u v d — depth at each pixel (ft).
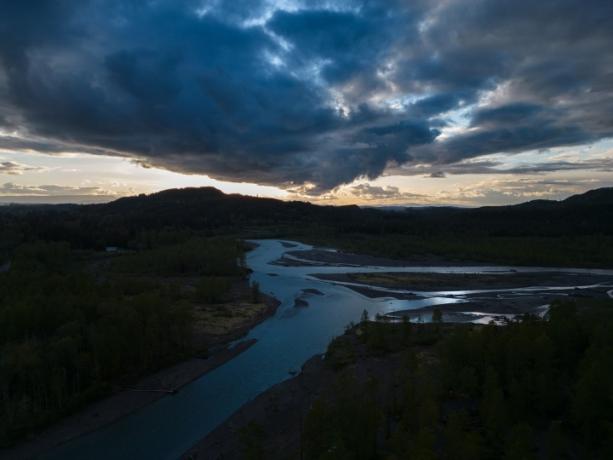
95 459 132.57
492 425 123.54
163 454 135.13
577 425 129.08
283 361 213.46
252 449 125.80
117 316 194.29
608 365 131.34
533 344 153.69
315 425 116.98
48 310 195.93
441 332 233.96
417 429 123.65
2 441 136.77
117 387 176.86
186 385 185.26
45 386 155.74
